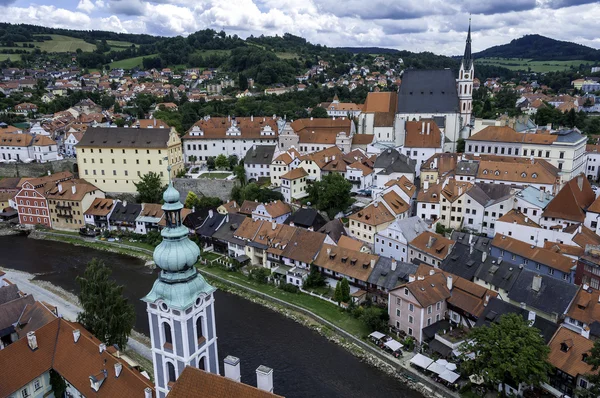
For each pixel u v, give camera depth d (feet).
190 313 160.76
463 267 333.42
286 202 524.11
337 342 306.96
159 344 168.45
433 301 288.71
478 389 250.37
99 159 588.50
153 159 577.43
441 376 254.88
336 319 328.70
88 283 263.29
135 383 193.98
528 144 542.98
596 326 253.65
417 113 650.43
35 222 545.44
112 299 261.44
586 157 602.44
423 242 371.35
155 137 582.76
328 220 472.03
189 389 152.87
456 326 297.53
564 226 390.42
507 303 277.03
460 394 249.75
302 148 655.35
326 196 466.70
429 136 593.01
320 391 261.65
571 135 538.88
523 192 428.15
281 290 374.84
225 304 361.51
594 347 197.47
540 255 331.77
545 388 237.04
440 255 353.72
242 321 336.29
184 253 160.35
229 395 147.23
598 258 303.07
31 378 211.82
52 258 458.91
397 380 268.41
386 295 332.39
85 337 222.48
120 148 579.48
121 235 501.56
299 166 561.02
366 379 270.87
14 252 475.72
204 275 407.03
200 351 168.86
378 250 410.72
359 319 320.09
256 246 411.54
